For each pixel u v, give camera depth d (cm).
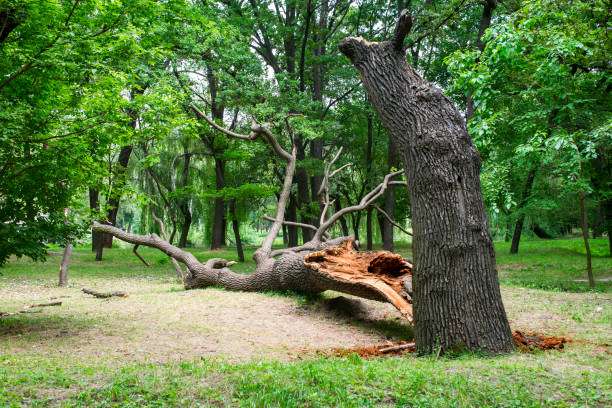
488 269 524
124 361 516
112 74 805
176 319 816
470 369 409
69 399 331
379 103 568
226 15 2269
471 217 526
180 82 1823
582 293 1052
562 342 570
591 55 1055
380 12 2706
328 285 912
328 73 2583
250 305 952
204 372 405
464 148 542
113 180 993
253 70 2002
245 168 2789
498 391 343
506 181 1177
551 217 2256
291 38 2548
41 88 766
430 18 2008
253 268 1947
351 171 3350
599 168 1505
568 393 342
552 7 1041
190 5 1636
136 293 1211
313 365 431
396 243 3812
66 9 759
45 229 732
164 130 1009
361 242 4025
